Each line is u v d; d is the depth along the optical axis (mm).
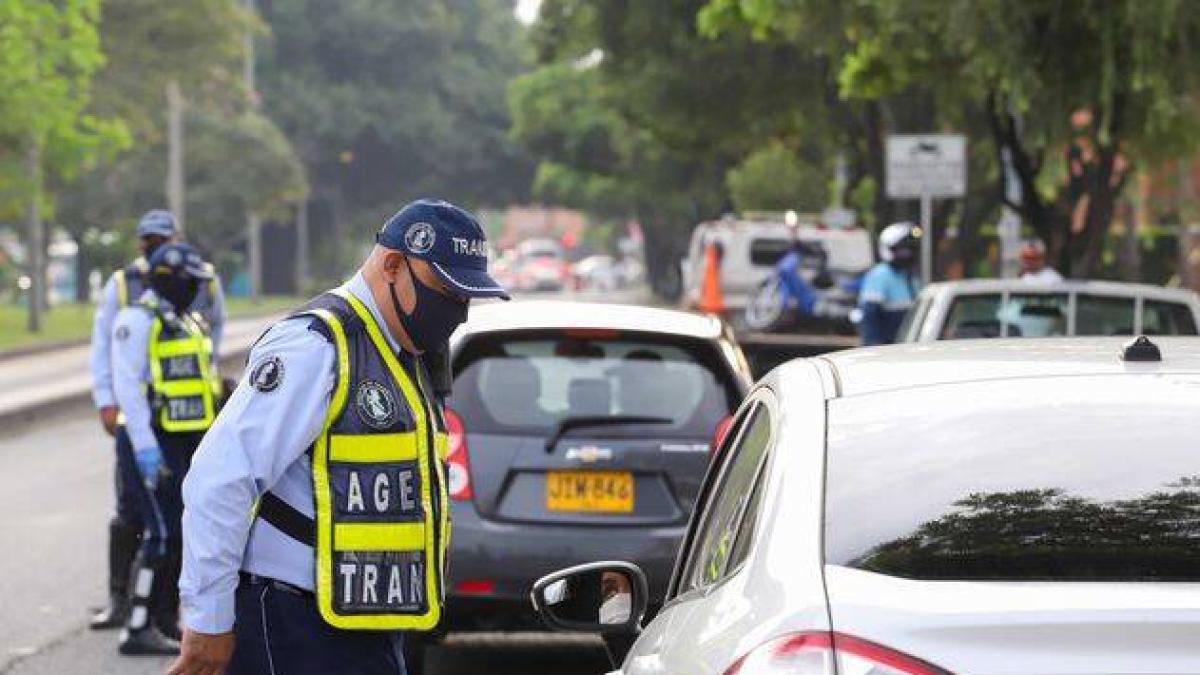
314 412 12352
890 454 9844
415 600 12578
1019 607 8414
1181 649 8164
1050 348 11594
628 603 13070
